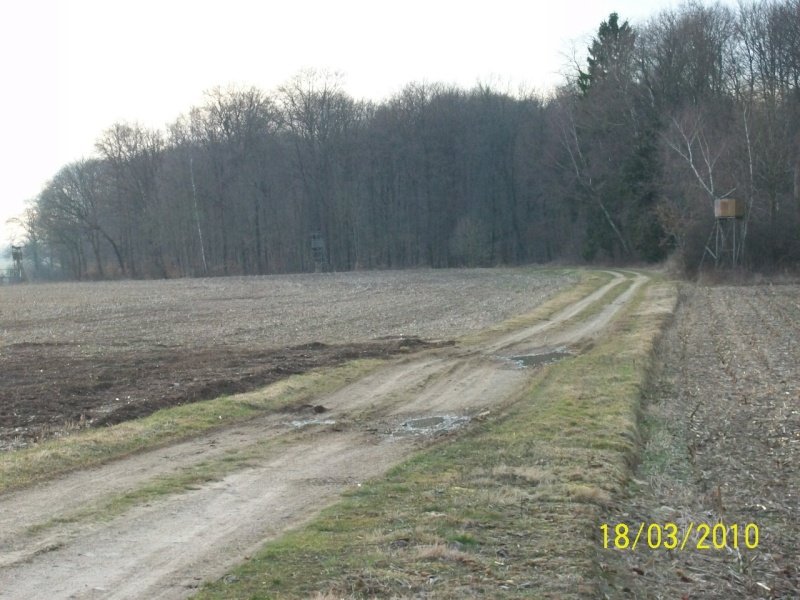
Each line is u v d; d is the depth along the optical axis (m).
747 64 61.44
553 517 8.47
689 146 50.22
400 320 31.92
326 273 79.19
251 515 8.65
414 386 17.41
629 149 65.31
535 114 87.06
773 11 58.25
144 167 93.94
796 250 46.94
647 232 63.41
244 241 88.31
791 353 21.28
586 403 14.88
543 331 27.89
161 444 12.04
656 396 16.69
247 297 47.84
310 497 9.37
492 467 10.61
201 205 88.38
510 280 57.44
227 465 10.86
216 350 23.28
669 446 12.72
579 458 10.98
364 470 10.67
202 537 7.91
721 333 26.08
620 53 67.69
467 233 85.81
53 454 10.82
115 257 102.06
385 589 6.48
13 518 8.47
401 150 88.19
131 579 6.82
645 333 25.30
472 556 7.29
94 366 20.44
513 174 89.81
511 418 14.27
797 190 48.50
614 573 7.43
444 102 89.06
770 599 7.27
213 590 6.52
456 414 14.71
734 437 13.25
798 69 55.84
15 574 6.94
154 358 21.75
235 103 88.44
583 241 78.44
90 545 7.67
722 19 62.84
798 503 10.05
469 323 30.34
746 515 9.62
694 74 61.91
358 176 89.62
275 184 88.88
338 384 17.56
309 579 6.71
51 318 36.69
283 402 15.47
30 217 110.69
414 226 89.56
